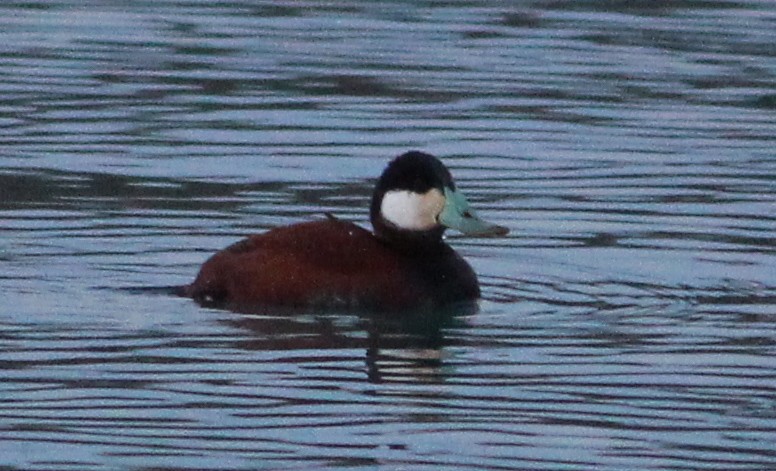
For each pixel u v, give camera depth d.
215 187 16.03
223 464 9.51
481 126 18.23
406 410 10.44
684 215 15.28
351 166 16.81
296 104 19.02
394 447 9.80
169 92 19.48
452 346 11.82
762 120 18.56
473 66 20.62
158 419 10.23
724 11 23.31
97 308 12.57
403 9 23.47
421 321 12.41
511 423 10.23
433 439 9.95
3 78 19.94
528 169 16.75
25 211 15.09
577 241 14.57
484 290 13.30
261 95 19.39
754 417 10.39
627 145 17.58
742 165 16.89
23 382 10.88
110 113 18.58
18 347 11.59
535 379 11.09
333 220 13.11
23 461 9.52
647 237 14.66
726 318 12.59
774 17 23.03
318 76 20.19
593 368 11.36
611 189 16.09
